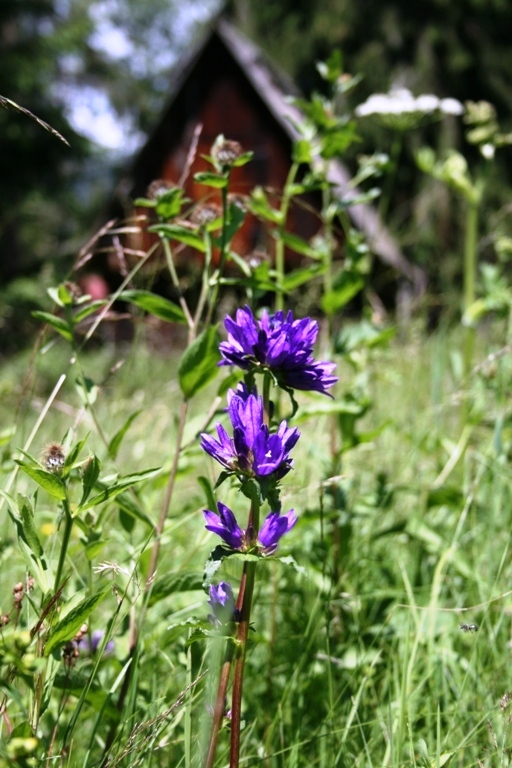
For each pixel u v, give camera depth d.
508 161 6.74
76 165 6.53
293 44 7.49
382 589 0.90
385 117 1.27
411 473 1.15
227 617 0.54
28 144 5.88
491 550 0.91
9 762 0.47
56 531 0.65
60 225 7.69
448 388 1.37
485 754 0.64
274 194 0.97
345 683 0.77
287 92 5.91
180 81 5.71
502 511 1.00
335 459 0.96
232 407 0.53
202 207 0.81
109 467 0.75
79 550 0.75
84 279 5.25
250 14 7.89
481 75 7.44
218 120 5.69
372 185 6.18
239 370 0.75
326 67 1.04
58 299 0.76
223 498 0.85
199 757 0.55
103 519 0.76
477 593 0.86
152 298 0.76
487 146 1.24
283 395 1.06
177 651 0.78
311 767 0.68
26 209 6.50
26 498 0.57
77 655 0.61
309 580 0.84
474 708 0.71
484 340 1.67
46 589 0.57
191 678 0.62
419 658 0.77
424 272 4.71
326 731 0.69
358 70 7.27
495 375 1.10
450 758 0.63
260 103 5.58
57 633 0.54
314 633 0.77
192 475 1.17
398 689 0.70
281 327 0.56
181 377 0.74
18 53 6.12
